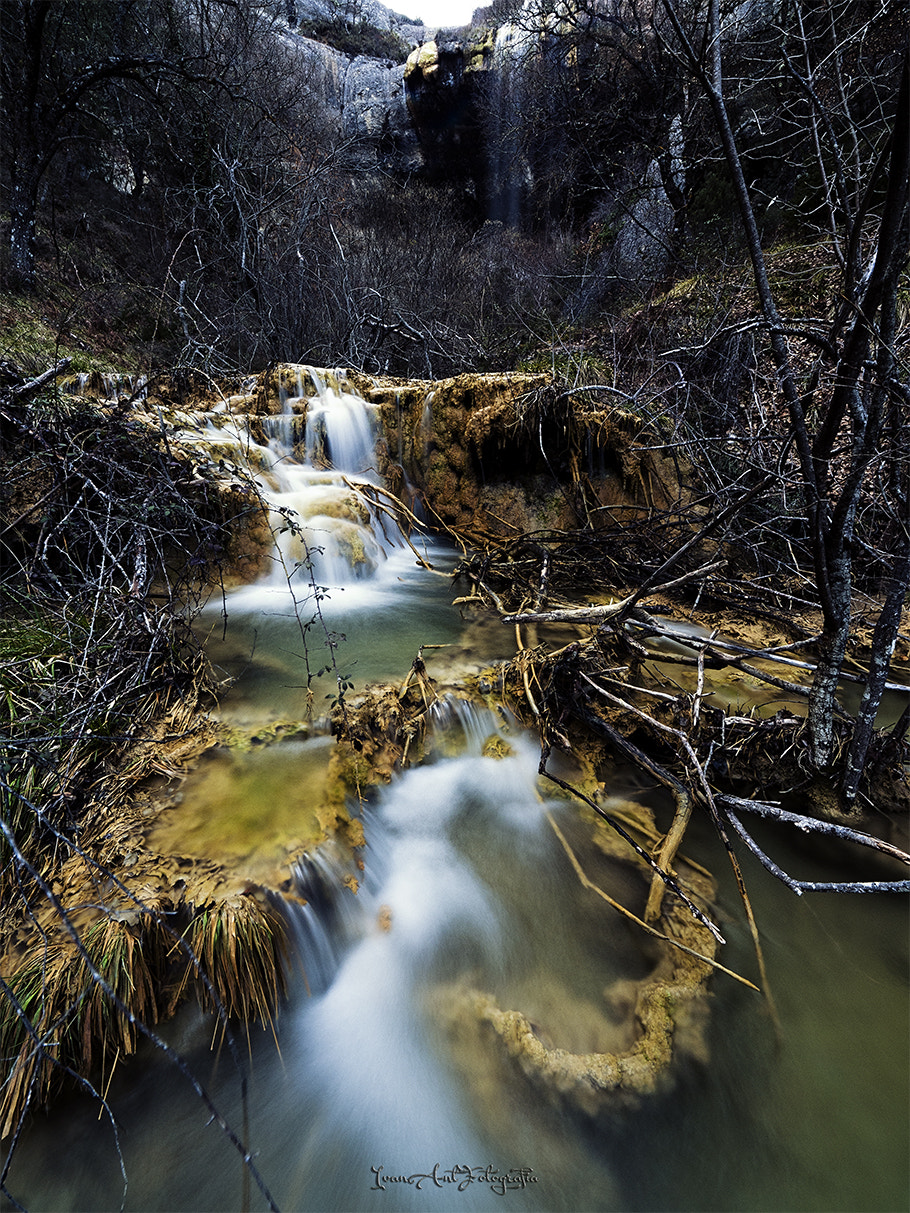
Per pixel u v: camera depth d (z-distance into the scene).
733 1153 1.86
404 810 2.96
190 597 4.36
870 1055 2.10
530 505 6.09
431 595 5.09
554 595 4.82
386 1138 1.92
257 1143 1.87
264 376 7.42
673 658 3.60
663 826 2.99
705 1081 2.02
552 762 3.32
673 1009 2.19
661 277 9.06
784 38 3.02
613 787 3.23
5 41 8.59
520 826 3.01
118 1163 1.76
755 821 3.01
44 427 4.00
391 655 3.91
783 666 4.10
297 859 2.31
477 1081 2.06
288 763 2.84
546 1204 1.80
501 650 4.03
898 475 2.70
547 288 10.55
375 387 7.34
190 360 8.17
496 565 5.37
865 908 2.62
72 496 4.00
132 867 2.19
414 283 10.84
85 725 2.59
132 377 6.84
